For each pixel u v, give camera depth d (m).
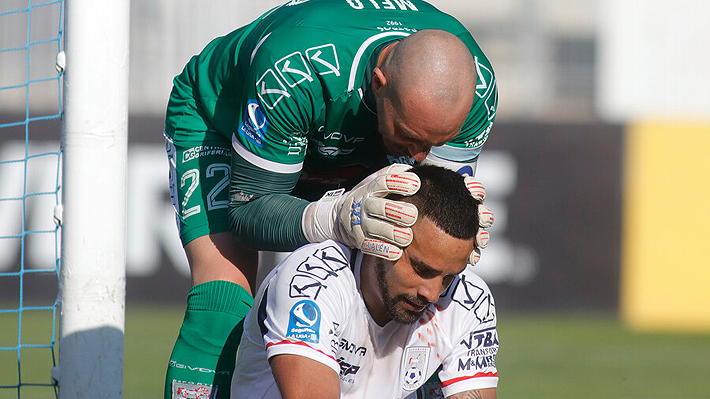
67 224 8.88
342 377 8.45
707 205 33.91
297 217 9.12
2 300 32.44
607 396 20.45
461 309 8.67
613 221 33.97
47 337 27.58
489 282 33.88
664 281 33.97
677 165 34.00
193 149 10.97
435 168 7.90
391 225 7.67
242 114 9.77
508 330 31.39
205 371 9.77
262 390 8.56
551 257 33.94
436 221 7.51
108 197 8.90
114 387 8.94
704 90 37.81
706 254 33.91
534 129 33.91
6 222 32.12
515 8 37.34
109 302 8.91
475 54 10.16
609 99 38.00
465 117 8.88
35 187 32.25
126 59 9.03
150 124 32.78
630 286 33.91
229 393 9.83
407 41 8.91
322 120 9.64
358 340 8.31
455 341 8.68
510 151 33.91
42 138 32.53
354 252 8.39
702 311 33.88
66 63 8.88
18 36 34.38
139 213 32.72
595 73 38.00
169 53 35.19
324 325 7.91
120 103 8.98
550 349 27.73
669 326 33.75
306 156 10.65
